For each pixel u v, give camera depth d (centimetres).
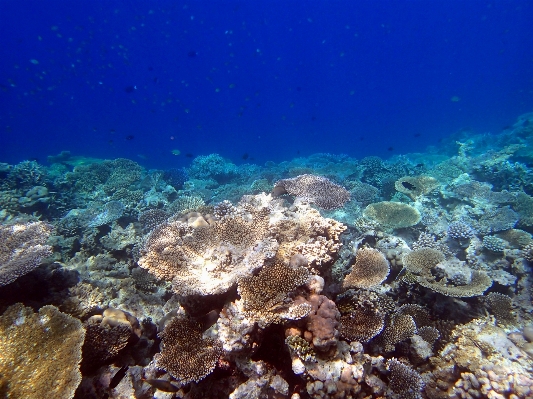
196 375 99
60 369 99
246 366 100
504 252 184
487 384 113
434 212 237
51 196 272
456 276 149
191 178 461
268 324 97
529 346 127
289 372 105
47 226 141
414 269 153
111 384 113
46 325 107
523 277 172
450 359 129
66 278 137
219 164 475
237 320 99
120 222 237
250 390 95
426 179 258
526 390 108
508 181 295
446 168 324
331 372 98
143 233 211
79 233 218
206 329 112
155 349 131
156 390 111
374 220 200
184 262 121
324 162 560
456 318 150
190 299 115
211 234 129
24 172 289
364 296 124
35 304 123
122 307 152
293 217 137
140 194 277
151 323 140
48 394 94
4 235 131
